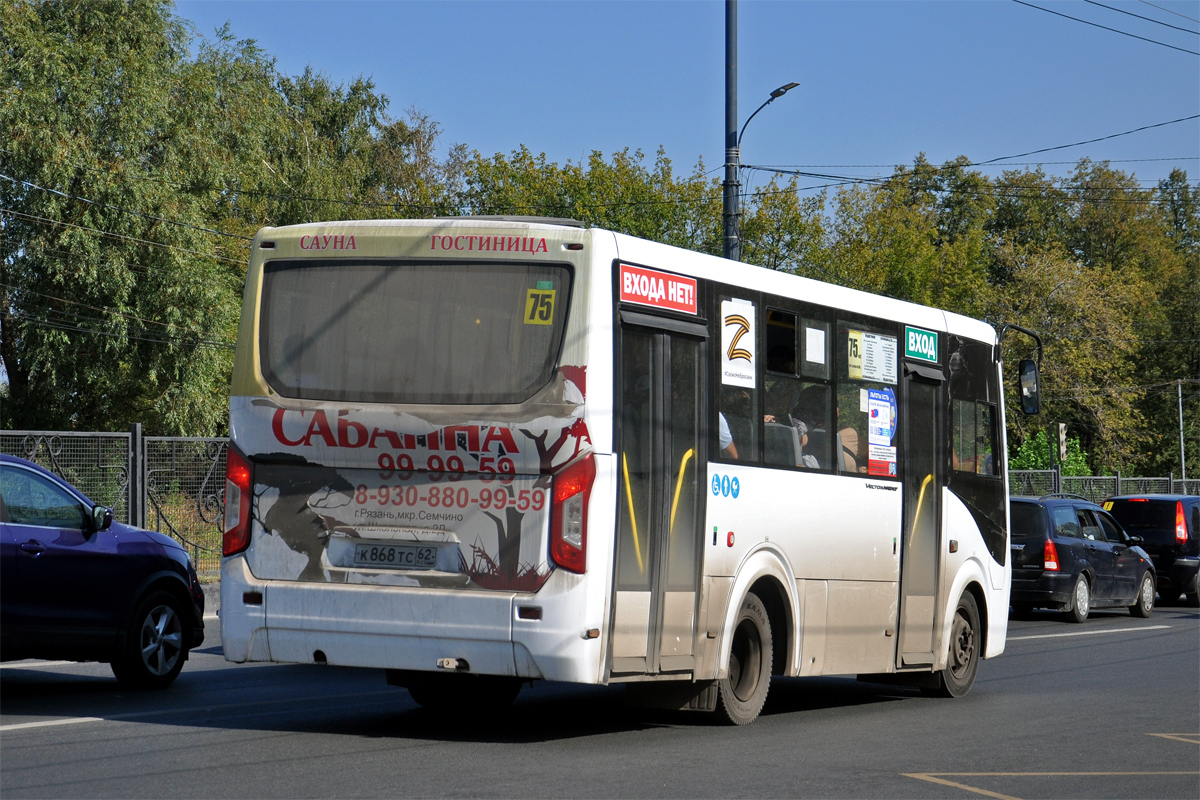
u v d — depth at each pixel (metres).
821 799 7.83
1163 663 17.09
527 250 9.28
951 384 13.92
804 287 11.52
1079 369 64.81
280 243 9.77
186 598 12.40
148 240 40.69
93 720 10.06
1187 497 29.59
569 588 8.91
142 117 40.72
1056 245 70.81
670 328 9.77
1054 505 24.45
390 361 9.40
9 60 38.91
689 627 9.95
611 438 9.16
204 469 22.17
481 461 9.10
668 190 60.84
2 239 39.38
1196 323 89.31
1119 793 8.39
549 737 9.85
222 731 9.69
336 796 7.43
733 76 25.25
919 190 91.94
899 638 12.71
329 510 9.42
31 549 10.82
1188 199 105.19
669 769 8.63
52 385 41.12
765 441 10.88
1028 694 13.98
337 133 64.75
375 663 9.23
